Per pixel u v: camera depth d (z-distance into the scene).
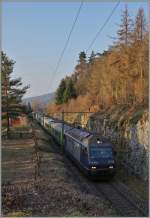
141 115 36.50
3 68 65.38
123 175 36.34
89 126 61.88
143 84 48.84
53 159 40.38
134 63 53.12
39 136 69.06
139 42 52.31
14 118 68.00
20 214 18.80
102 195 27.92
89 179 34.16
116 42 55.78
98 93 80.88
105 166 33.75
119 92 60.88
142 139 33.91
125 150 38.81
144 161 33.03
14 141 60.22
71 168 39.28
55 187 25.89
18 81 66.44
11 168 34.06
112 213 21.67
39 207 20.62
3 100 66.00
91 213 20.75
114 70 58.41
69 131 47.66
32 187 25.25
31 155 42.56
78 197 23.75
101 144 34.69
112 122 45.91
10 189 24.12
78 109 90.25
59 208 20.72
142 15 51.94
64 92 124.62
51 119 79.12
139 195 28.38
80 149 37.44
